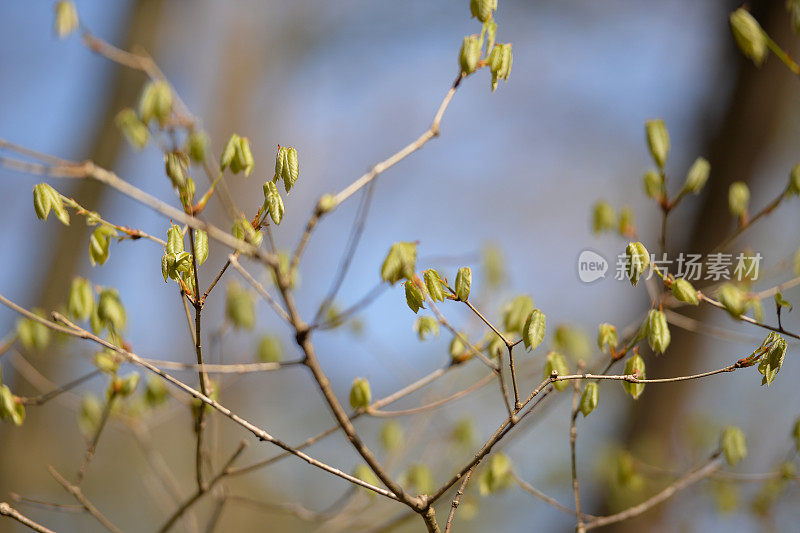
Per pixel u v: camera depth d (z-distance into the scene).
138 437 3.09
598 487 4.64
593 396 2.13
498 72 2.10
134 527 5.74
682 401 4.81
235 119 8.84
